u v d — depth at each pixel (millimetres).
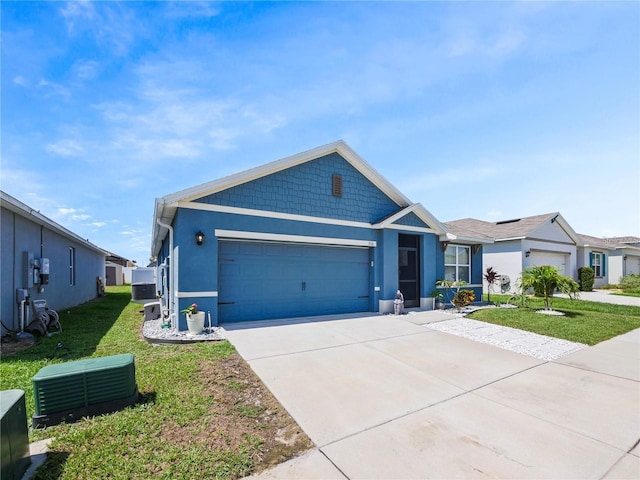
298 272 9469
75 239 13680
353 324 8617
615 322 9484
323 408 3936
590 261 24109
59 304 12656
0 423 2285
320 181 9828
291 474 2721
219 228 8031
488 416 3832
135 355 5793
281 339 6875
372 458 2969
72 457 2822
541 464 2916
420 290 11984
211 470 2709
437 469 2818
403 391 4504
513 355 6344
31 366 5340
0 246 7906
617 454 3098
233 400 4047
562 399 4355
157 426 3355
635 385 4891
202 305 7742
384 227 10750
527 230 18859
